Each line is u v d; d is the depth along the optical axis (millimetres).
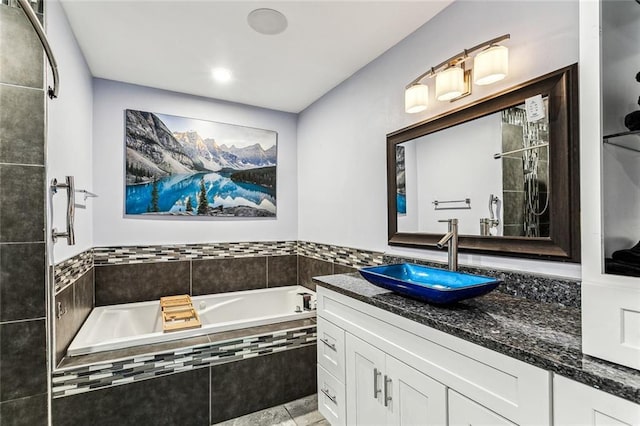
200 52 2174
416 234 1913
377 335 1353
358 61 2311
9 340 1436
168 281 2783
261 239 3213
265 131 3252
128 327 2420
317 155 3020
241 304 2961
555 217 1254
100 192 2533
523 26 1386
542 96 1300
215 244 2990
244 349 2055
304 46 2107
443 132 1756
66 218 1696
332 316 1694
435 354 1078
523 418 820
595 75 798
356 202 2475
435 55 1806
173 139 2818
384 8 1729
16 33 1436
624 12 828
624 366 709
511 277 1402
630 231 768
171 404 1847
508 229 1428
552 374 767
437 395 1066
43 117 1482
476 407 940
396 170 2061
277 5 1697
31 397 1483
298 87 2752
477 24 1580
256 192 3193
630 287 708
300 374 2225
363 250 2379
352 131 2518
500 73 1395
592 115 795
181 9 1729
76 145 2031
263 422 1963
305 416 2023
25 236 1459
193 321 2178
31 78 1461
